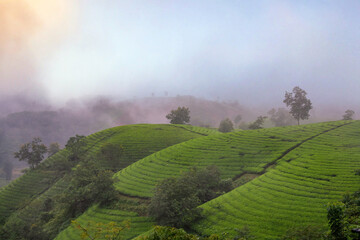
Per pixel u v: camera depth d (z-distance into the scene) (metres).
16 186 98.44
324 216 35.66
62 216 63.03
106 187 61.41
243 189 50.88
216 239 23.42
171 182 44.97
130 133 117.56
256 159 66.81
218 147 80.19
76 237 50.53
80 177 66.94
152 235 22.69
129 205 57.47
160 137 110.31
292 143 71.88
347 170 49.09
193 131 120.00
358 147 61.97
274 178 52.88
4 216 81.69
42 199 83.56
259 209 41.69
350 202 32.69
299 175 51.47
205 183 54.56
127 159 94.56
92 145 112.25
